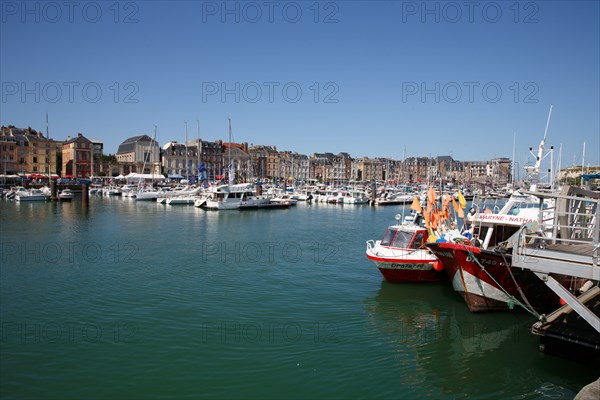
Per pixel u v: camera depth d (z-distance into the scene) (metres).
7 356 14.30
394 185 130.12
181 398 12.00
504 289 17.19
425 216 24.66
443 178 172.38
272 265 28.05
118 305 19.52
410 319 18.19
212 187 81.31
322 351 15.01
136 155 151.38
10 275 24.38
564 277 17.44
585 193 16.14
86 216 57.00
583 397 10.30
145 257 30.03
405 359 14.52
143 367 13.69
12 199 84.31
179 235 41.47
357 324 17.64
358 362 14.28
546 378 13.34
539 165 23.77
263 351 14.91
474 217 20.61
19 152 127.06
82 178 126.25
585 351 14.14
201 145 163.12
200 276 24.81
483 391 12.64
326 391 12.50
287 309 19.36
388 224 53.69
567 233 14.80
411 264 22.66
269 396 12.18
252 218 59.69
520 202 23.53
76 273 25.05
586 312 11.84
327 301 20.56
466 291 18.12
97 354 14.52
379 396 12.32
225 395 12.19
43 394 12.09
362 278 24.80
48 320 17.61
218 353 14.70
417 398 12.25
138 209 69.25
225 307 19.50
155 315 18.28
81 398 11.92
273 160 187.25
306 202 94.75
